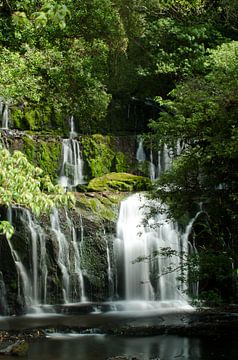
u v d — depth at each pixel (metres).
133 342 10.05
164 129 10.34
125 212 16.28
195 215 15.35
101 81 21.17
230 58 16.77
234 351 9.30
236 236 11.99
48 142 20.23
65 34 18.42
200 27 23.23
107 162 21.33
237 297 14.52
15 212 14.49
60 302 14.59
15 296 13.87
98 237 15.44
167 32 23.56
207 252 11.54
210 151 9.41
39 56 15.53
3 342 9.92
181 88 10.62
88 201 16.05
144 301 15.02
